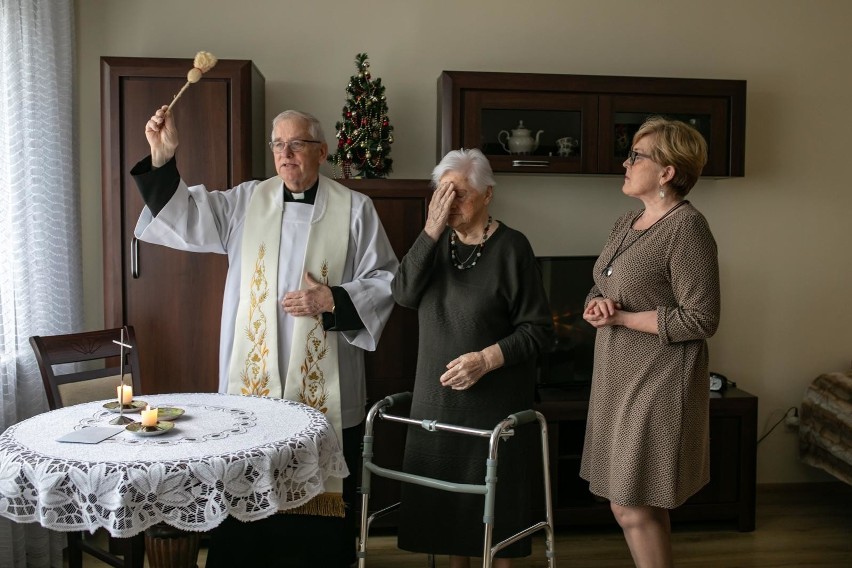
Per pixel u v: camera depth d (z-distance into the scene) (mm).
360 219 2932
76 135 3631
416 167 3943
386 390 3496
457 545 2482
